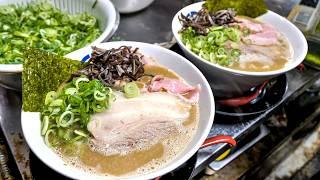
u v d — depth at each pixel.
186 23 0.44
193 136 0.31
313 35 0.48
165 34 0.54
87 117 0.30
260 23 0.47
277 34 0.45
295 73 0.48
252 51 0.42
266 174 0.47
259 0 0.47
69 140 0.30
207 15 0.44
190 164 0.33
